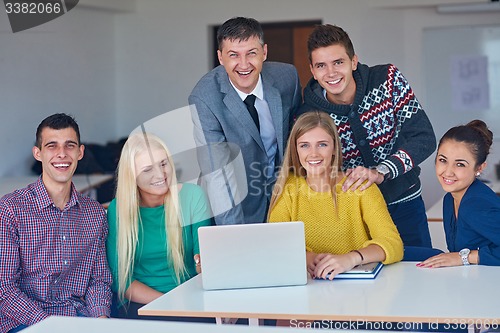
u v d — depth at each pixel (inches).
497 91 306.2
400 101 136.6
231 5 323.0
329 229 124.5
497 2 290.8
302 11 314.5
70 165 123.1
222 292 108.6
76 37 312.0
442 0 296.0
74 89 311.4
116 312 130.6
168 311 100.0
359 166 128.6
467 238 121.3
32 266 122.2
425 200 305.9
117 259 129.0
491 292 101.6
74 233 124.6
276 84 143.6
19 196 122.9
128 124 340.5
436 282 108.0
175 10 330.3
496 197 120.2
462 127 123.0
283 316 96.4
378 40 309.3
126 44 337.4
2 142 274.1
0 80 272.7
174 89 334.0
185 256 132.0
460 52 308.0
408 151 131.8
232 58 133.6
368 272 111.3
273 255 108.9
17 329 120.3
